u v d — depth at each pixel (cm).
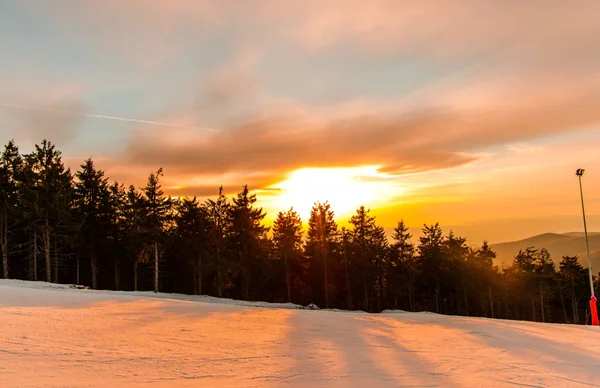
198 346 772
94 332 856
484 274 6309
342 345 866
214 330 1008
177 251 4975
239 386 510
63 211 3691
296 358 704
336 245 5516
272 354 729
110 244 4472
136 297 1948
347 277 5378
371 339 977
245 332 1002
